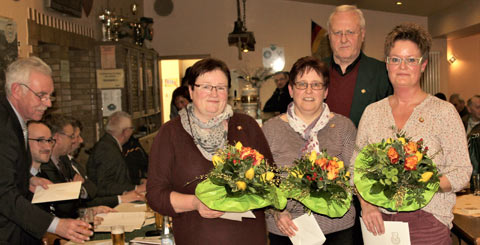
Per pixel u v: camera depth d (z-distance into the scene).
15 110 2.32
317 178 1.84
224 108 2.03
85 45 5.62
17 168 2.21
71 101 5.66
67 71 5.25
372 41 9.80
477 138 3.68
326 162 1.87
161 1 9.19
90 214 2.73
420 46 2.02
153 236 2.56
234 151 1.77
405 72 2.03
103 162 4.00
